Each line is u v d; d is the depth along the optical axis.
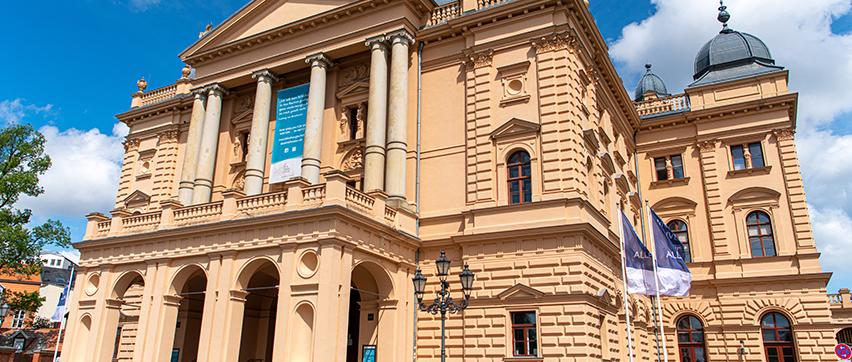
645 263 23.50
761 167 37.19
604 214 29.77
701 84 40.53
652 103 42.56
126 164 41.78
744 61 41.09
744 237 36.59
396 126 29.28
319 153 30.66
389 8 31.03
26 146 40.91
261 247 24.36
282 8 34.53
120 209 30.39
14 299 41.44
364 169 29.89
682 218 38.91
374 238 25.08
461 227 27.55
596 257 26.55
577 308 23.88
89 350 27.78
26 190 40.34
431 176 29.14
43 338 49.81
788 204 36.03
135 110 41.91
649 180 40.53
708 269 37.22
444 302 19.83
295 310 22.83
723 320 35.91
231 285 24.67
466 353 25.48
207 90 35.81
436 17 32.00
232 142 35.94
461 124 29.28
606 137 33.09
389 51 31.31
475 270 26.34
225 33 36.06
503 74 28.81
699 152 39.56
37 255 41.06
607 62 33.44
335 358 21.70
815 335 33.62
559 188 25.80
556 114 26.86
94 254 29.92
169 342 26.11
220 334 24.03
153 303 26.56
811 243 34.81
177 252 26.81
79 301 29.42
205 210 27.19
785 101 37.22
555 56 27.75
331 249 22.50
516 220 26.22
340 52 32.12
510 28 29.22
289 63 33.06
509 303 25.20
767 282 35.38
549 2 28.11
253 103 35.94
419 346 26.61
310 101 31.28
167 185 38.62
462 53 30.17
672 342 36.81
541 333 24.23
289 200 24.62
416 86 30.77
